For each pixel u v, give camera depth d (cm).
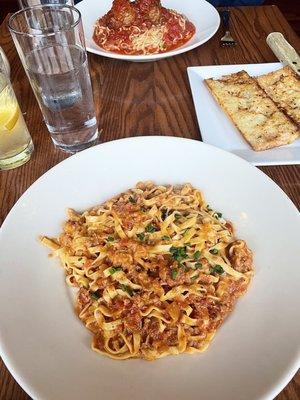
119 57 49
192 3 58
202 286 28
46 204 31
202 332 25
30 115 43
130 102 45
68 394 21
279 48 50
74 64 38
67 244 30
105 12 59
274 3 127
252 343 23
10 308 25
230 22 58
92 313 26
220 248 30
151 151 35
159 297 27
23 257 28
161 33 52
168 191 33
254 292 26
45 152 39
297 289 25
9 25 40
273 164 36
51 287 27
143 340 25
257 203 31
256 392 21
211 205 32
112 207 32
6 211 34
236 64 50
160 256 29
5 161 37
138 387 22
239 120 41
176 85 47
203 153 34
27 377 21
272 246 28
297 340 22
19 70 50
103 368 23
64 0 51
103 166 34
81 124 39
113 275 28
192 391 21
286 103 44
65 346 24
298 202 34
